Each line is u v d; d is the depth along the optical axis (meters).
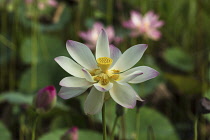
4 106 2.00
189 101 2.24
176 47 2.74
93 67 1.25
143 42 2.51
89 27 2.68
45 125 2.00
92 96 1.21
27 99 1.74
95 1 2.86
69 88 1.21
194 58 2.62
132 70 1.24
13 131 1.90
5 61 2.33
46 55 2.38
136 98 1.22
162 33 2.84
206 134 1.93
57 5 2.73
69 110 1.72
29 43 2.40
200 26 2.64
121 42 2.55
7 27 2.64
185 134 1.97
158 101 2.18
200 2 2.59
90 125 1.93
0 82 2.28
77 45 1.25
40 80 2.03
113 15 2.79
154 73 1.21
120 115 1.36
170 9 2.97
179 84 2.09
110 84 1.21
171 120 2.15
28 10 2.57
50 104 1.30
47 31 2.81
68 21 2.77
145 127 1.75
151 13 2.43
